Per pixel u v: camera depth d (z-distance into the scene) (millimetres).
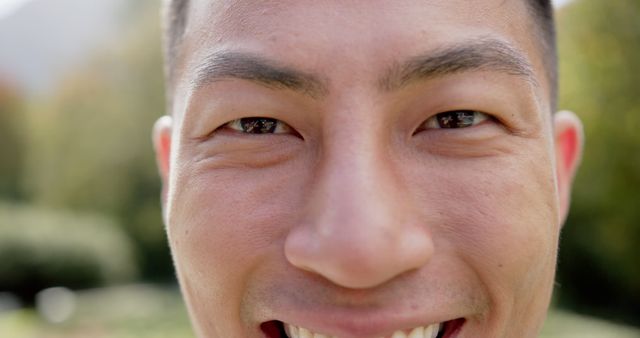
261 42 304
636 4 1777
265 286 307
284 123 313
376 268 285
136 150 3889
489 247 304
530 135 321
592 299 2535
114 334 1997
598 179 1924
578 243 2426
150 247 3666
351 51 296
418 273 299
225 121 315
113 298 2656
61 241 2682
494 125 313
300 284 302
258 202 308
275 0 305
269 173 309
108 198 3936
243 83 308
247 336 320
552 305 2334
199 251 319
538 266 321
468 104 304
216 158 317
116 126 4012
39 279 2600
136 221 3746
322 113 301
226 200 312
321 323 299
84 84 4363
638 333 1833
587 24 1829
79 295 2689
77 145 4195
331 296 298
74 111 4316
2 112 4980
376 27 296
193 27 337
